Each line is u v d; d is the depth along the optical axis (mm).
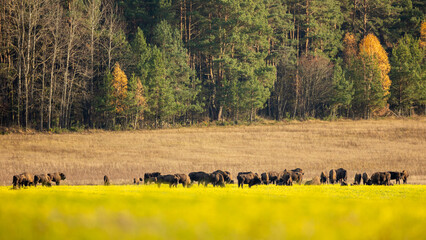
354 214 12945
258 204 15555
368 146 151375
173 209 13188
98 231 9594
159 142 155000
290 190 48438
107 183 73000
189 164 115625
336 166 115938
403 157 130375
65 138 155750
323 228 10188
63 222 10570
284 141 160875
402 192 48312
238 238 8930
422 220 12922
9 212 12578
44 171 99062
